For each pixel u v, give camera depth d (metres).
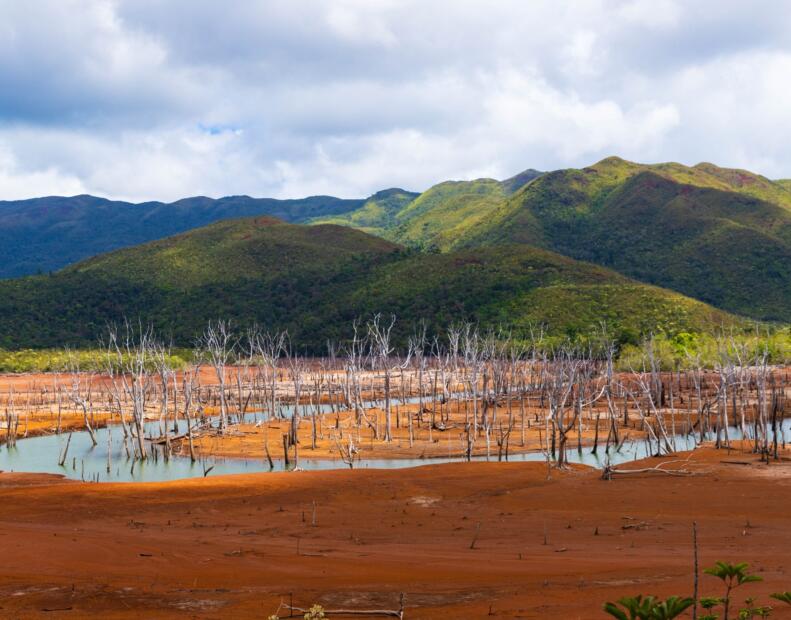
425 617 14.38
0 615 15.52
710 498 30.52
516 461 42.72
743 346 70.00
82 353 126.06
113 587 17.77
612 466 37.91
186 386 62.69
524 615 13.81
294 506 31.67
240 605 15.88
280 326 147.75
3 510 32.09
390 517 28.92
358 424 63.16
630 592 15.10
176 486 36.09
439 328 127.94
